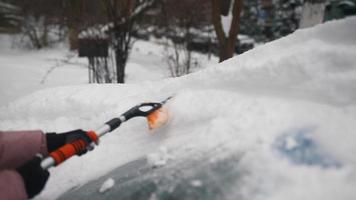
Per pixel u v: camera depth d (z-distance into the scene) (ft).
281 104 4.04
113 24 16.51
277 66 4.53
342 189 2.96
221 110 4.45
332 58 4.11
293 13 47.44
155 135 5.06
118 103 6.12
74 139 4.28
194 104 4.87
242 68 4.93
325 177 3.08
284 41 4.92
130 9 16.90
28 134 4.35
